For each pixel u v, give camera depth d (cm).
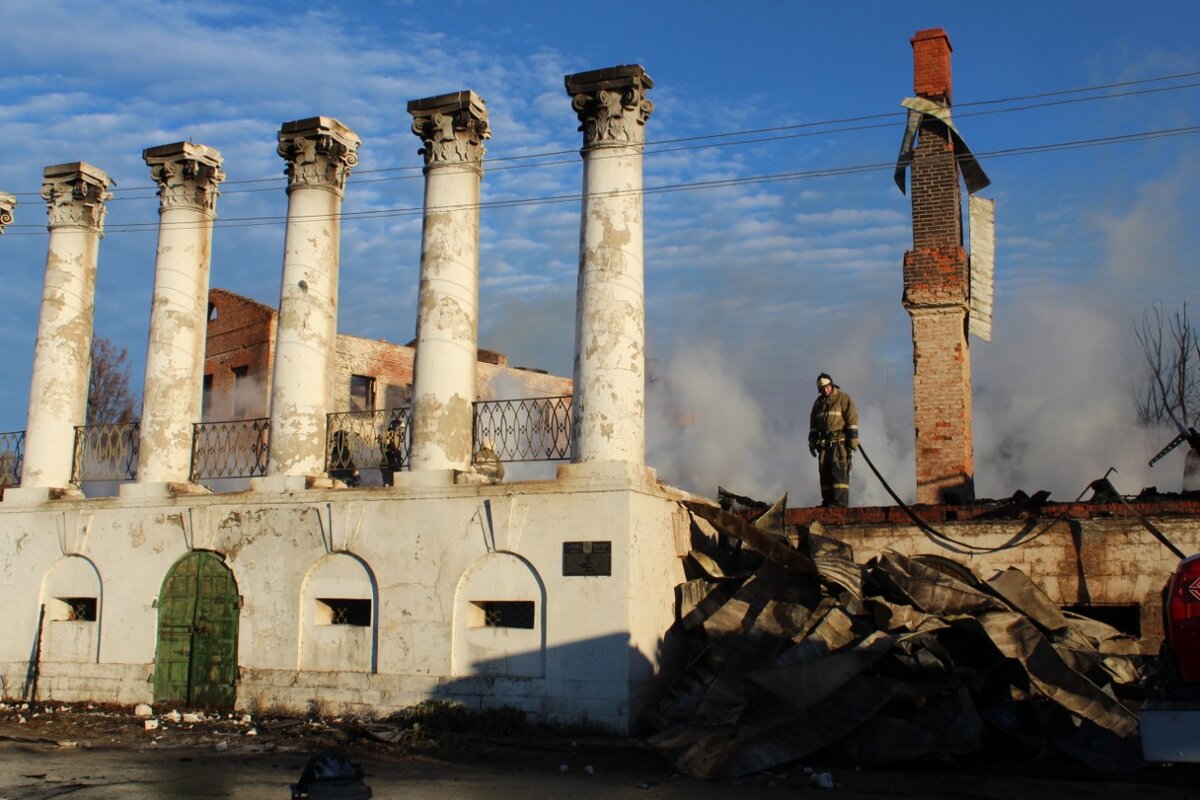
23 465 2147
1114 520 1650
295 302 1945
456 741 1552
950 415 2225
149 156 2134
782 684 1380
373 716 1733
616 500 1633
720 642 1582
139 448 2044
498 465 1928
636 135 1780
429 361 1822
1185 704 847
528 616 1711
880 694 1353
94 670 1975
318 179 1986
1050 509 1720
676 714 1565
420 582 1747
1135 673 1422
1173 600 933
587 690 1598
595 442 1681
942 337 2262
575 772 1366
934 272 2280
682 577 1772
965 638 1463
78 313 2211
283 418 1914
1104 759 1290
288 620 1836
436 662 1712
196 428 2062
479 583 1712
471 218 1881
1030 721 1380
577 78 1789
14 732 1698
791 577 1616
